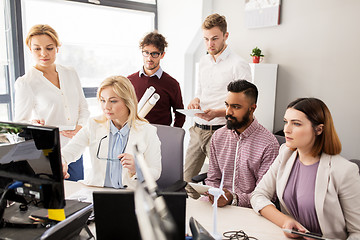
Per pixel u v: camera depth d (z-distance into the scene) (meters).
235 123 1.82
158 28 4.47
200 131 2.79
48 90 2.30
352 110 2.78
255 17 3.39
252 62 3.50
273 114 3.34
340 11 2.75
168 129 2.03
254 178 1.86
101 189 1.69
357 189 1.28
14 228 1.16
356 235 1.25
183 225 0.96
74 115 2.45
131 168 1.57
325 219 1.33
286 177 1.45
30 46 2.22
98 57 4.03
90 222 1.29
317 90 3.00
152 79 2.73
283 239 1.22
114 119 1.75
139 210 0.48
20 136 1.10
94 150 1.80
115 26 4.09
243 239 1.21
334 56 2.84
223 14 3.78
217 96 2.76
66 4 3.51
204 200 1.58
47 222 1.19
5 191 1.18
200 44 4.15
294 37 3.11
